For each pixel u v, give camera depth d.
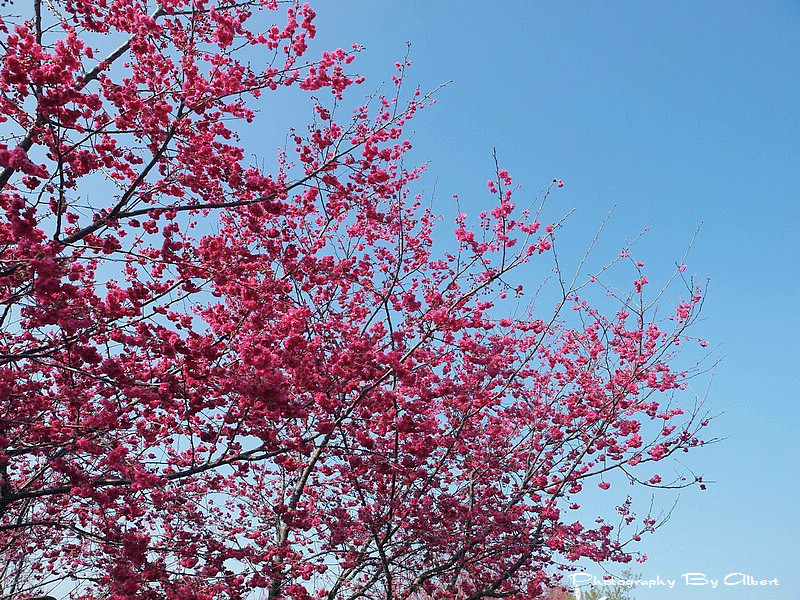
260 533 10.67
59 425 6.73
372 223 10.80
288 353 7.38
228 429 7.53
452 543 10.99
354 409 9.27
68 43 5.95
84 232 6.63
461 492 12.77
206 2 7.30
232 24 6.99
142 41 6.70
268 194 7.50
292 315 7.54
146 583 7.14
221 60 7.20
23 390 7.09
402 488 10.95
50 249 5.88
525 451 12.66
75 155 6.67
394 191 8.93
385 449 10.23
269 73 7.27
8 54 5.72
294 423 9.11
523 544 11.12
